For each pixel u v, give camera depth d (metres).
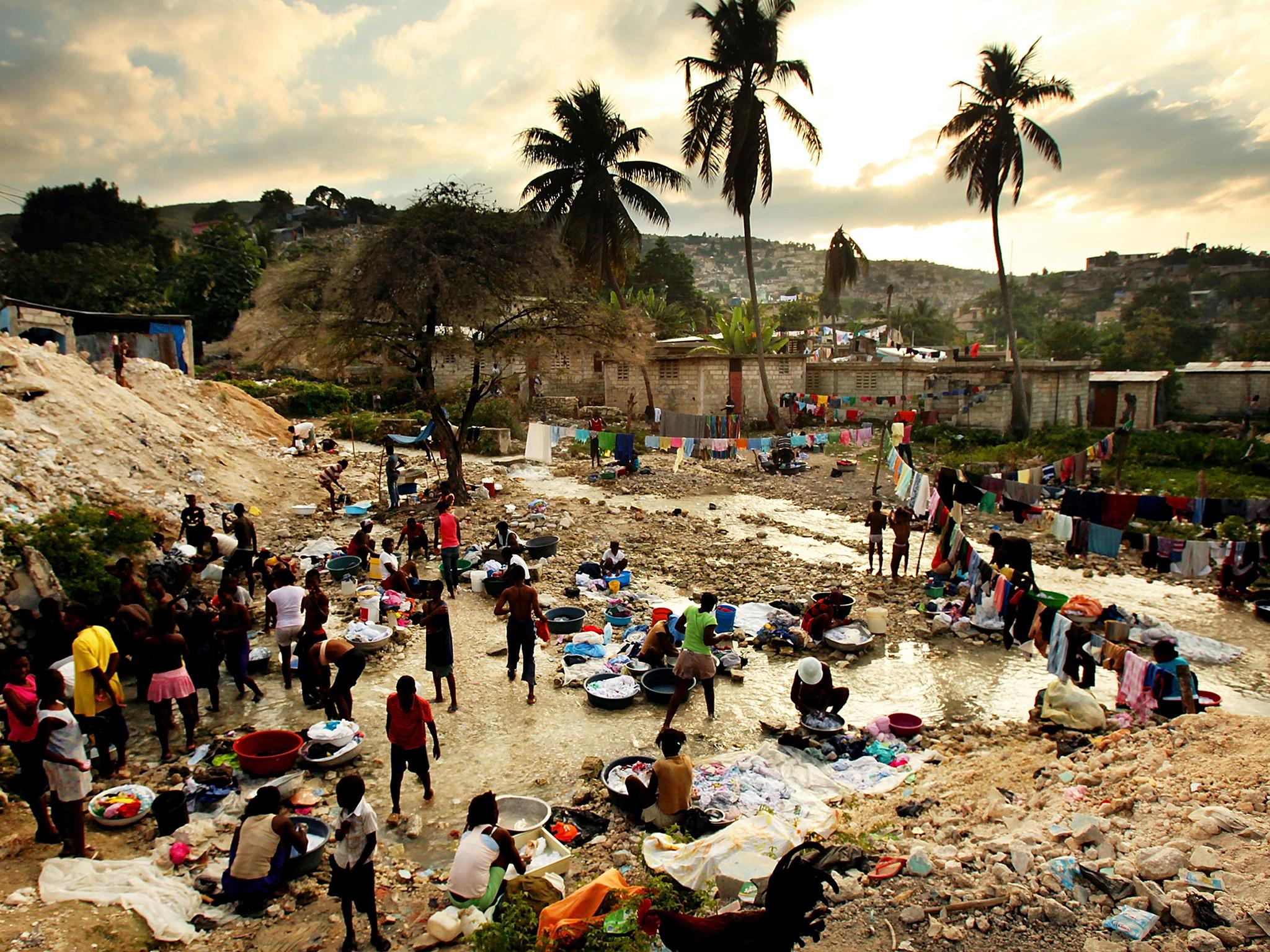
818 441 34.03
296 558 15.34
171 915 6.10
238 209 179.38
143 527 13.23
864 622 13.22
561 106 42.28
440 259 18.81
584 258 42.03
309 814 7.74
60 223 80.75
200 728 9.62
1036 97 34.84
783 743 9.22
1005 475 23.83
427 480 23.98
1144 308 79.62
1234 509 14.59
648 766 8.43
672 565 16.66
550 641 12.51
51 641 9.04
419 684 11.01
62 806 6.65
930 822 7.31
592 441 27.61
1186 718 8.85
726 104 34.34
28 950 5.31
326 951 5.91
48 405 15.86
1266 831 6.19
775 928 4.63
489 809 6.22
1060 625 10.13
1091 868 5.99
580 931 5.25
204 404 24.53
